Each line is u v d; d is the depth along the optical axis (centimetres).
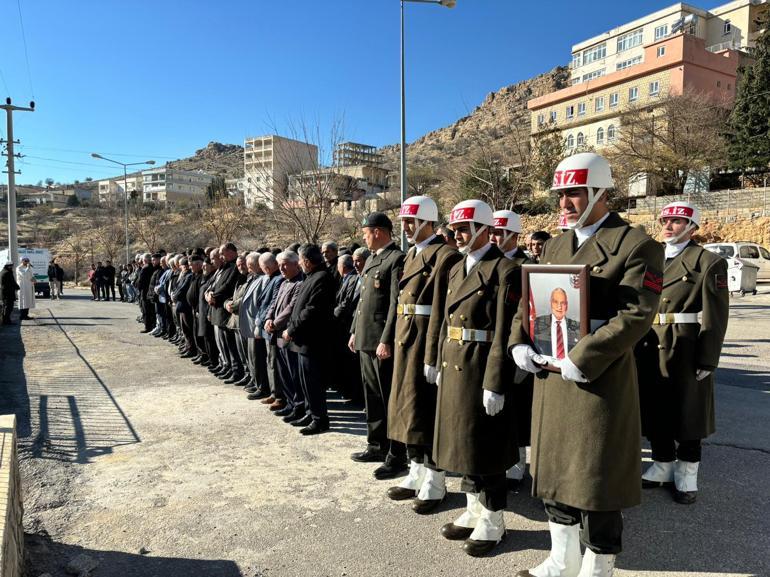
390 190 4453
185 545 353
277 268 711
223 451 527
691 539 353
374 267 493
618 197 3212
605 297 270
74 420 625
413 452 403
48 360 1010
